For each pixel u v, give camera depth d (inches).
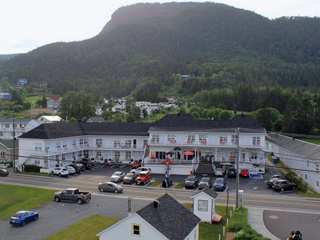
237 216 1392.7
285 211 1562.5
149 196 1824.6
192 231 1104.8
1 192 1898.4
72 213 1544.0
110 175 2402.8
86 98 5408.5
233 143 2593.5
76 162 2679.6
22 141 2620.6
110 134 2898.6
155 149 2714.1
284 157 2874.0
